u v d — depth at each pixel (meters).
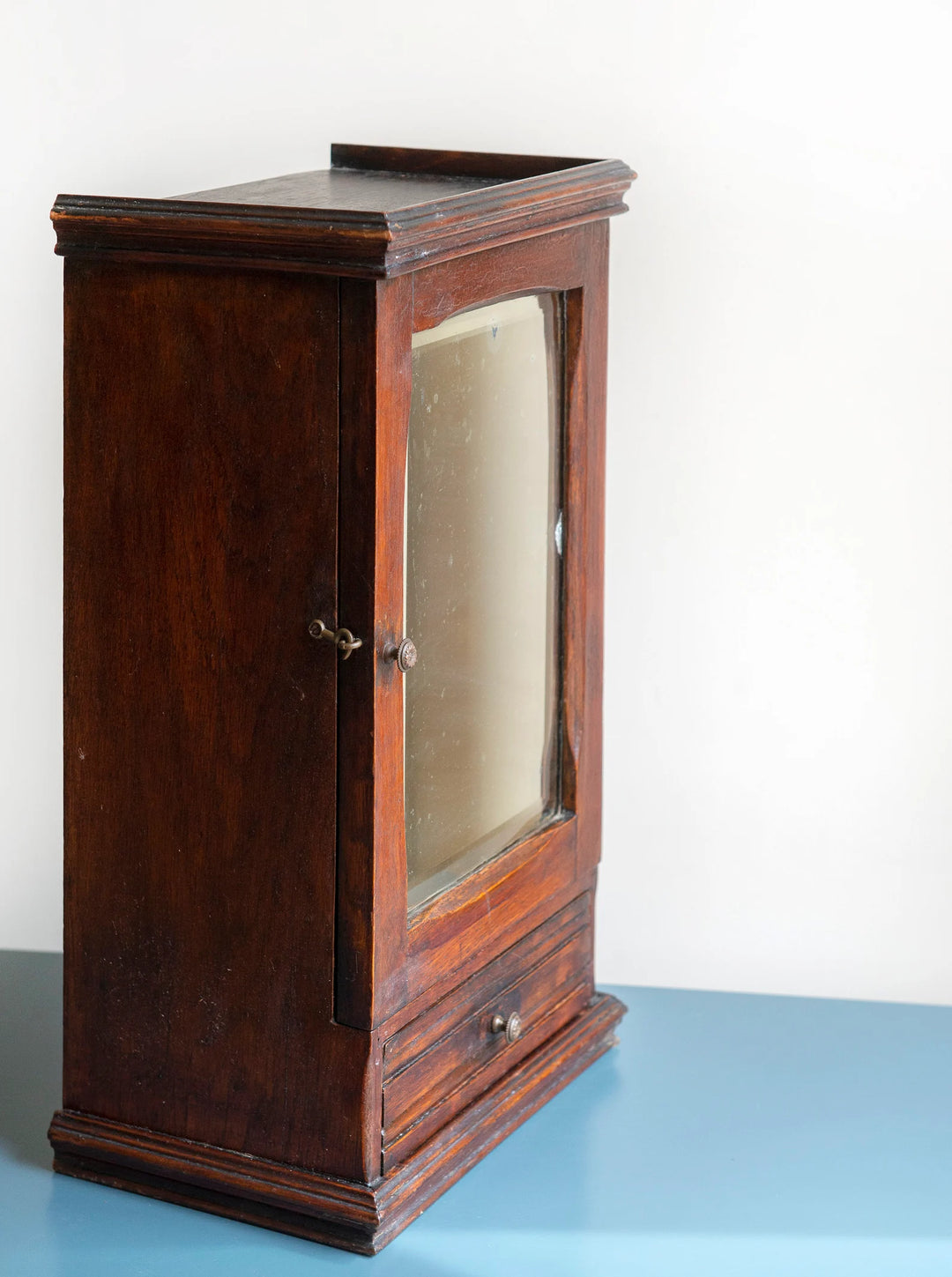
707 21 2.22
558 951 2.12
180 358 1.67
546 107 2.28
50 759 2.47
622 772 2.43
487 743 1.93
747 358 2.29
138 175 2.36
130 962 1.82
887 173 2.21
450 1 2.28
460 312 1.74
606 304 2.02
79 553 1.75
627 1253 1.77
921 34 2.17
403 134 2.32
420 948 1.79
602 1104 2.07
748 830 2.41
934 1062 2.20
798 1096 2.10
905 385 2.25
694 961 2.46
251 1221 1.81
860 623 2.33
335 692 1.67
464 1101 1.93
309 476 1.64
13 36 2.33
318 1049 1.75
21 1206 1.83
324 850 1.70
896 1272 1.75
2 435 2.40
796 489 2.31
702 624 2.37
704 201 2.26
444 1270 1.73
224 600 1.70
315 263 1.58
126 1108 1.86
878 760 2.36
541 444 1.97
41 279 2.37
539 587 2.00
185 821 1.76
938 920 2.39
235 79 2.33
